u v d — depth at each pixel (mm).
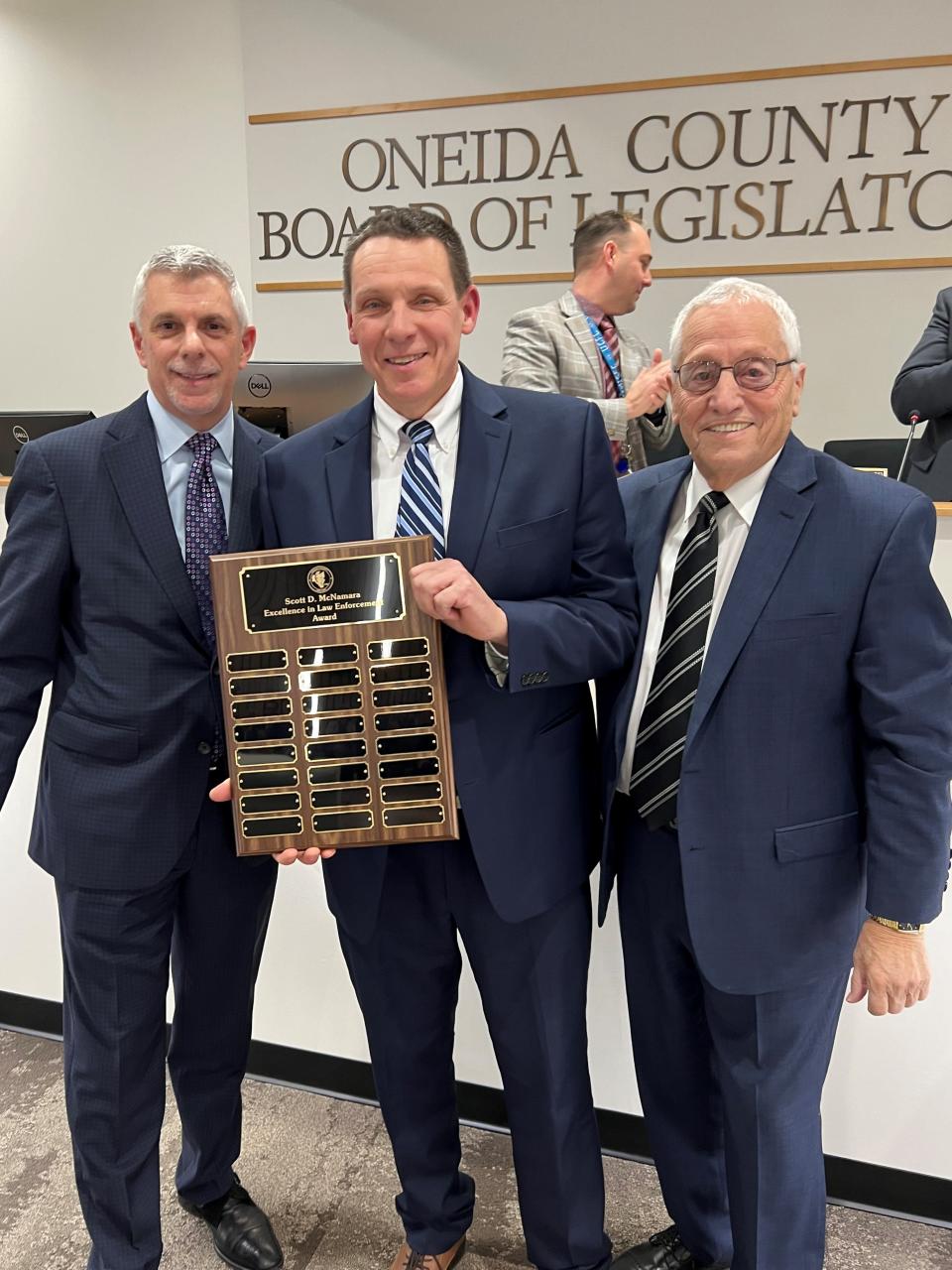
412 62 3676
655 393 2352
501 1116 1811
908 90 3244
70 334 4316
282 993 1903
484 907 1252
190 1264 1554
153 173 4062
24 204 4250
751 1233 1233
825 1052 1225
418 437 1178
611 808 1261
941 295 2316
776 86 3352
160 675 1261
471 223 3734
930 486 2145
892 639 1045
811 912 1127
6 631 1239
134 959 1338
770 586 1082
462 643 1171
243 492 1308
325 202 3877
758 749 1104
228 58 3877
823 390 3527
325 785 1160
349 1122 1837
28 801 1988
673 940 1271
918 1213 1586
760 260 3486
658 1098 1388
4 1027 2121
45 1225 1618
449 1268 1517
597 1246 1394
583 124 3551
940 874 1064
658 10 3404
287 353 4047
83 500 1231
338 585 1127
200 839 1357
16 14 4070
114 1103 1366
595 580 1200
